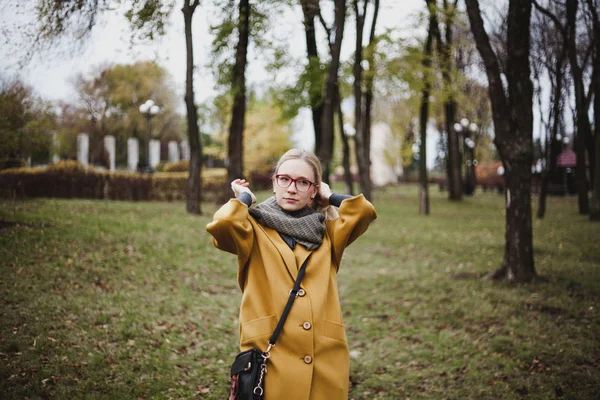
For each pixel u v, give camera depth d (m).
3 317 4.64
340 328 2.20
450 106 24.81
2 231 7.61
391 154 39.31
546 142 16.38
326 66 15.17
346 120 30.56
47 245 7.32
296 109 16.05
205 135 43.53
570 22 13.04
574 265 8.50
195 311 5.89
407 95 17.92
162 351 4.54
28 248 6.97
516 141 7.28
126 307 5.50
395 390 4.17
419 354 4.92
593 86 13.95
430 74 16.66
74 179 15.29
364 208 2.32
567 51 14.13
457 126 29.66
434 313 6.16
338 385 2.11
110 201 15.88
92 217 10.26
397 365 4.71
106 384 3.72
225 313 6.03
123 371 3.99
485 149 40.47
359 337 5.50
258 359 2.01
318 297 2.16
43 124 9.47
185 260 8.21
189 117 13.77
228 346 4.96
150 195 18.69
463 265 9.14
